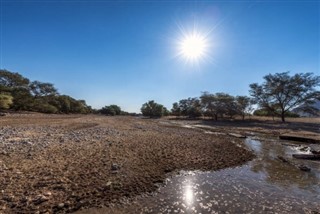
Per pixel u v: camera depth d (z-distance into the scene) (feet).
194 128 145.79
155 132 100.17
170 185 32.96
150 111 397.19
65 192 27.20
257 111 307.58
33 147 48.80
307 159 54.85
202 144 69.41
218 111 257.34
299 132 116.37
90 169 36.14
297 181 37.19
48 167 35.68
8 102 191.42
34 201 24.41
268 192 31.91
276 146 75.31
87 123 120.67
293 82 206.18
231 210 25.98
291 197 30.32
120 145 58.54
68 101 342.03
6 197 24.77
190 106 351.46
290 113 287.89
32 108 253.24
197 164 44.91
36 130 77.10
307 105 211.82
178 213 24.71
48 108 271.08
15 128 79.51
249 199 29.27
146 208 25.40
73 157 42.83
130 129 106.52
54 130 80.07
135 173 36.29
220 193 30.94
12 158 39.55
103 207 24.88
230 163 47.42
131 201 26.84
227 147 66.64
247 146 74.38
